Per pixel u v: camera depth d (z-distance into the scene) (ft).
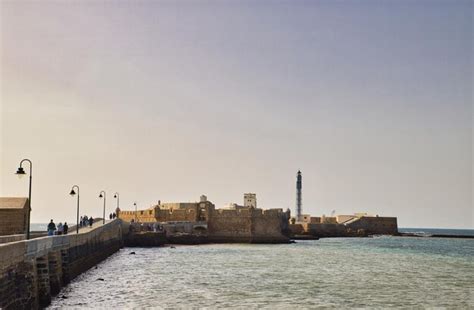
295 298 137.80
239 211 434.30
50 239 120.06
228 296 139.44
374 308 125.49
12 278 84.17
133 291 145.07
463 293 150.82
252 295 141.69
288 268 217.56
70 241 150.20
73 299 125.70
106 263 229.04
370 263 249.55
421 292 152.15
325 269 215.51
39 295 110.01
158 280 171.42
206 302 129.49
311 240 528.22
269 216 442.91
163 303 127.03
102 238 236.02
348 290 154.10
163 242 369.91
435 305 130.72
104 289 145.07
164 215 434.30
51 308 112.88
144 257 268.21
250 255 290.76
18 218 187.62
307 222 651.66
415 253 334.44
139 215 456.86
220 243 418.31
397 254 322.14
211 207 434.71
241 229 431.43
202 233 417.49
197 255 286.46
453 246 456.04
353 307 126.21
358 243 469.98
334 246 409.49
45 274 111.24
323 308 124.06
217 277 182.29
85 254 181.78
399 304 131.54
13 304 84.23
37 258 110.11
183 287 155.74
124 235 358.02
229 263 238.27
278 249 352.08
